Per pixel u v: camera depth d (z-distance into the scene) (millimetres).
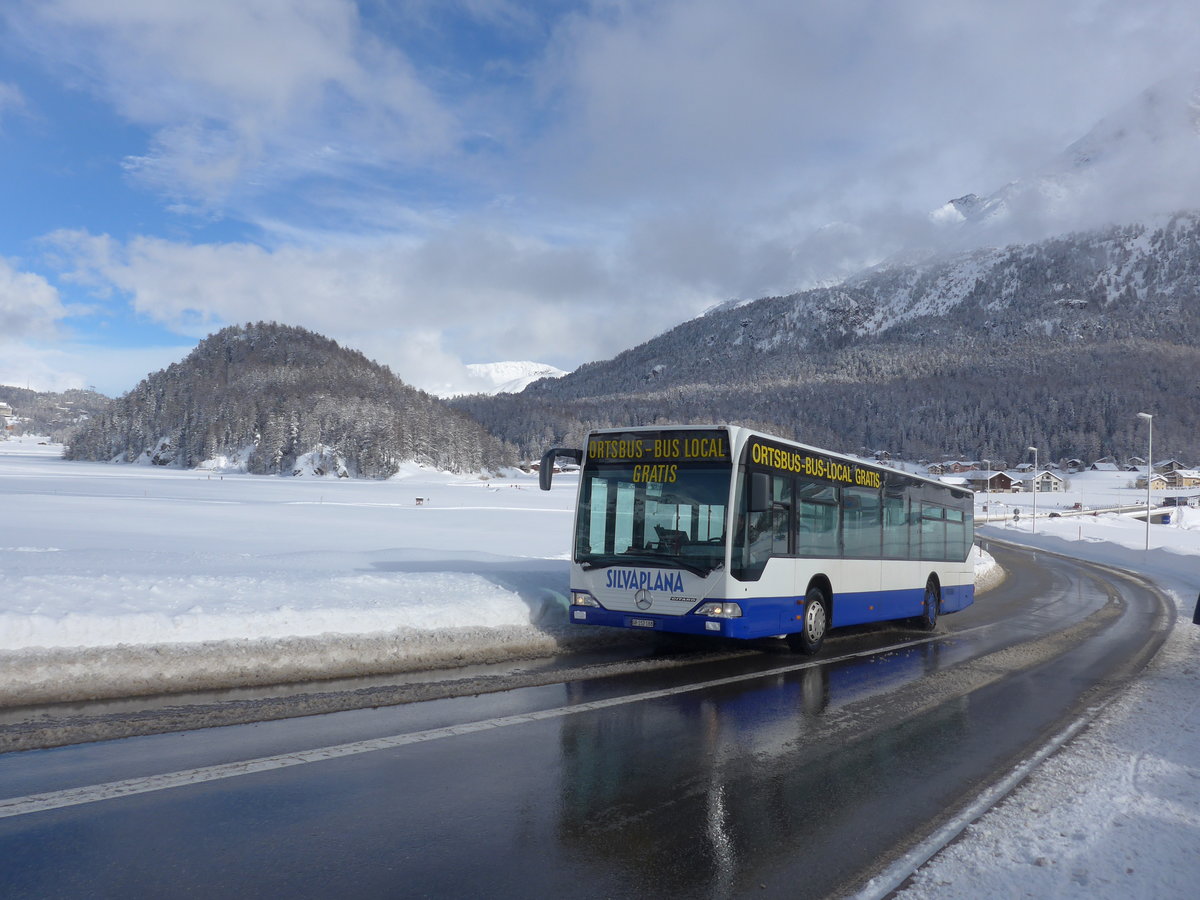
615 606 10484
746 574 10227
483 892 3812
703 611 9969
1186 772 6191
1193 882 4188
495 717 7062
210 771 5297
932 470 190375
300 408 172875
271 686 7793
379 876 3928
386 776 5383
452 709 7273
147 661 7645
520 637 10578
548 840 4477
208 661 7930
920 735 7250
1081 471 191500
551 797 5160
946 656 12461
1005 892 4016
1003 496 150000
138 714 6559
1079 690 9727
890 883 4098
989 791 5672
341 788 5109
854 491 13469
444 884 3877
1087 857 4488
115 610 8219
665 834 4648
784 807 5199
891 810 5227
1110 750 6836
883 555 14359
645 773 5750
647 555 10414
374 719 6797
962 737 7219
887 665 11297
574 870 4109
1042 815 5180
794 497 11555
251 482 118188
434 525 40406
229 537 27438
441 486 120250
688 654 11188
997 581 30578
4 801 4625
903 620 17312
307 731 6344
